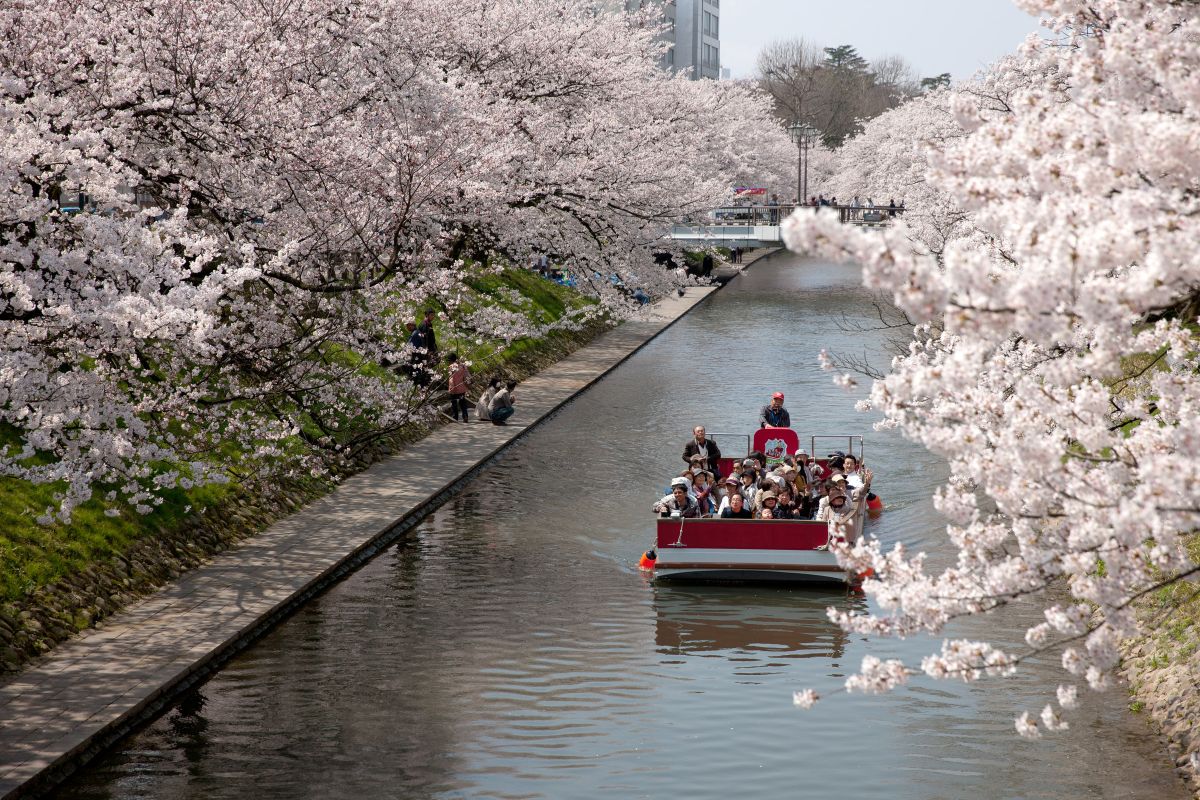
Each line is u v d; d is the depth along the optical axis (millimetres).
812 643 14562
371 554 17984
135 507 16188
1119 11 6879
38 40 14938
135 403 15938
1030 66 22516
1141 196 5461
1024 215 5805
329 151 17406
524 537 19156
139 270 11719
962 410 7812
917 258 5207
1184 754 10930
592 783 10734
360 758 11188
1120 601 6738
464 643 14383
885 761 11164
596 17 39938
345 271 19453
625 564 17844
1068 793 10422
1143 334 7656
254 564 16594
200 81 16641
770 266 88625
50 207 11875
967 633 14562
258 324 17438
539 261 35875
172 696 12461
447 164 19938
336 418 21938
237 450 19500
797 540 16750
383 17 20750
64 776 10578
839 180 99188
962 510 7508
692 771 10969
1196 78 5809
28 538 14234
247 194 17203
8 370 10953
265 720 12023
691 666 13719
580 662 13836
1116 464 6867
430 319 27422
